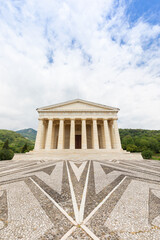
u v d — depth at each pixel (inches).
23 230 125.3
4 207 176.1
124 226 131.9
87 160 727.7
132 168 486.6
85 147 1162.6
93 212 161.2
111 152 1015.6
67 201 195.2
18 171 434.9
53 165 545.6
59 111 1266.0
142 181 305.4
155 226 132.0
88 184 281.9
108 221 141.2
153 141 2928.2
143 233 120.6
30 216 152.3
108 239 112.0
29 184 283.0
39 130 1213.1
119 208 172.2
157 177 345.4
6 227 129.9
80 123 1475.1
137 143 2851.9
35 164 596.1
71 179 322.7
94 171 418.6
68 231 123.8
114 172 404.8
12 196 215.6
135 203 188.1
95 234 119.1
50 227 130.6
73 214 156.6
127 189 248.8
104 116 1272.1
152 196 215.2
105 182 296.7
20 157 880.9
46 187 262.2
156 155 2386.8
